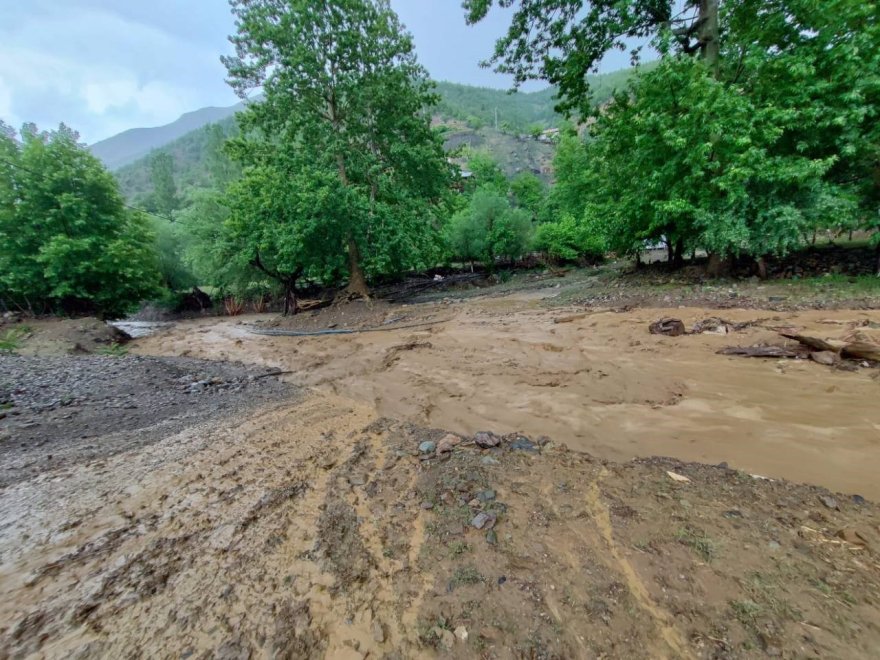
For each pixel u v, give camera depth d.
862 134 8.73
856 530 2.21
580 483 2.96
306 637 1.78
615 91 12.55
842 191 9.06
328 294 22.69
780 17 9.30
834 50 8.54
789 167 8.61
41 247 14.73
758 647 1.56
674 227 12.30
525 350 7.43
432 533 2.48
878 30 8.02
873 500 2.51
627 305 10.20
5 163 14.69
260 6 15.73
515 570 2.10
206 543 2.50
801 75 8.81
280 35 15.45
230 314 23.75
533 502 2.74
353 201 15.47
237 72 16.20
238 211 15.99
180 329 17.53
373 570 2.19
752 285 10.05
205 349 11.34
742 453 3.28
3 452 3.99
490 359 7.08
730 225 9.52
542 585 1.98
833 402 4.06
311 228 14.82
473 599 1.93
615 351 6.72
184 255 23.14
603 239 15.33
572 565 2.10
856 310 7.06
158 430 4.62
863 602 1.72
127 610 1.97
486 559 2.20
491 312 12.34
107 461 3.78
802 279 9.87
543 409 4.66
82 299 16.41
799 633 1.60
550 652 1.62
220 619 1.90
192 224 22.03
